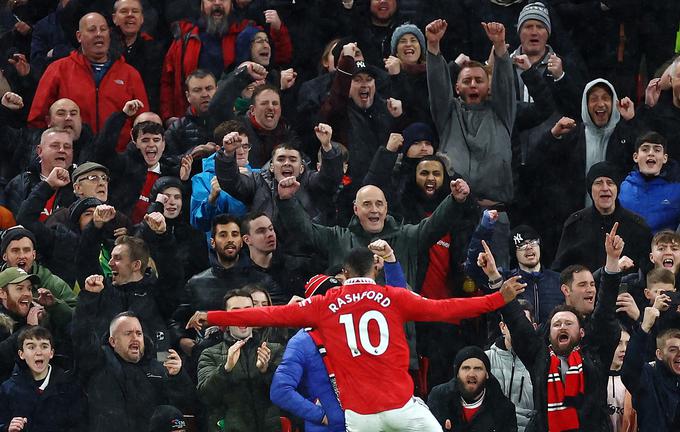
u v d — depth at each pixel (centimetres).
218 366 4975
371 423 4472
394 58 6166
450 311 4522
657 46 6762
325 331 4516
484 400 5019
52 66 6350
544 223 6000
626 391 5122
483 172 5928
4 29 6888
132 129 5956
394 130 6088
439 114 6000
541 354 4953
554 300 5428
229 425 4925
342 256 5322
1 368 5025
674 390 5056
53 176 5559
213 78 6166
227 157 5538
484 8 6650
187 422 5116
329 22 6662
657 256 5484
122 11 6538
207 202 5653
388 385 4484
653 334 5234
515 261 5716
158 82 6600
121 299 5181
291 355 4638
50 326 5203
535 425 4966
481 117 5991
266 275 5438
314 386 4634
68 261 5534
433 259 5531
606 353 4981
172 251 5306
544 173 5981
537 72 6038
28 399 4941
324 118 5966
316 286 4816
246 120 6038
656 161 5859
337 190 5697
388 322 4519
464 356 5012
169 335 5244
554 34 6594
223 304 5075
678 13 6744
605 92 5972
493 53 6041
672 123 6069
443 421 5016
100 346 5003
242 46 6519
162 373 5028
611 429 5075
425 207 5681
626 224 5703
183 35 6550
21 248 5325
